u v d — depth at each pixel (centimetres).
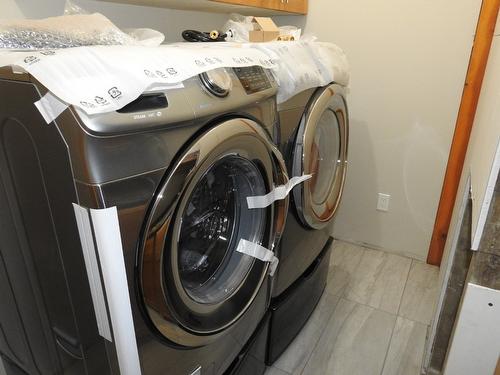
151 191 70
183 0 136
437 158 203
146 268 72
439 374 134
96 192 62
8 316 104
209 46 107
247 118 94
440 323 129
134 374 78
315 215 143
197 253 111
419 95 197
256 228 115
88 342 81
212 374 105
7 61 66
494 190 77
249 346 122
